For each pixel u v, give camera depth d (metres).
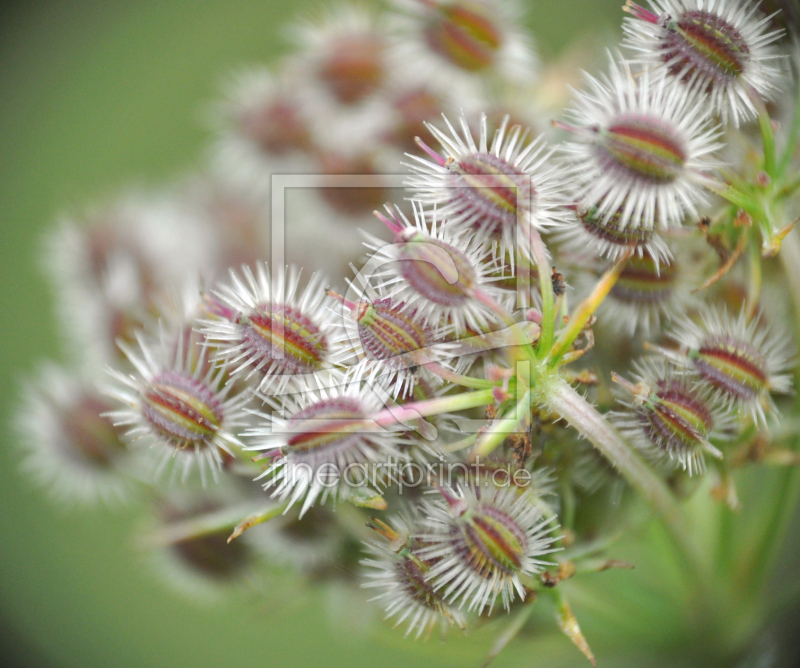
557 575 0.09
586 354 0.10
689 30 0.10
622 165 0.09
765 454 0.10
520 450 0.09
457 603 0.09
